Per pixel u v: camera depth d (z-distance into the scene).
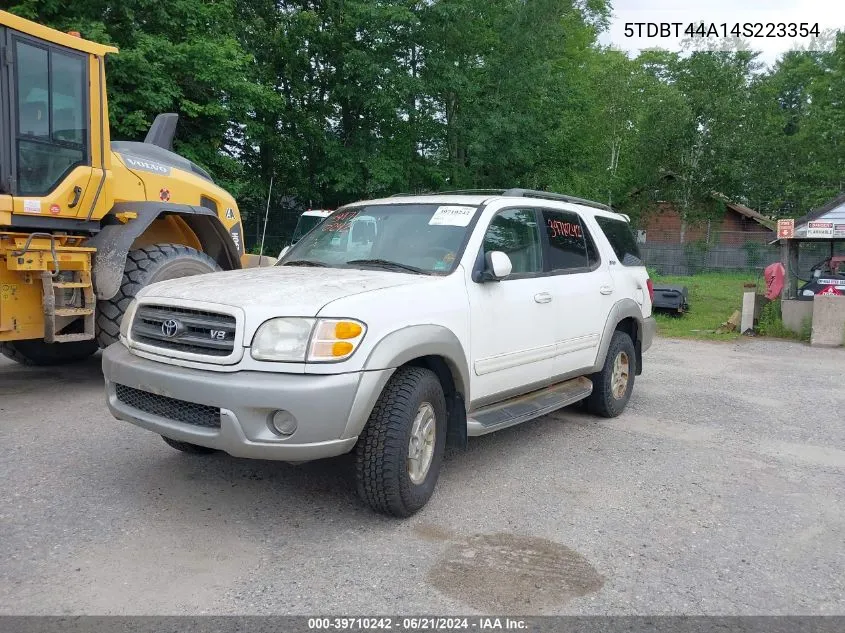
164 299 4.17
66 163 6.32
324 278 4.35
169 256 7.21
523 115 25.45
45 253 6.18
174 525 3.99
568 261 5.97
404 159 25.92
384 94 23.77
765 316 13.38
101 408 6.40
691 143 36.66
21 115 5.94
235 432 3.63
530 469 5.19
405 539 3.92
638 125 37.06
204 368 3.81
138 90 14.93
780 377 9.24
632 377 6.95
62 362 8.26
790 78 51.19
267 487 4.59
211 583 3.37
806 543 4.07
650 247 34.00
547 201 6.03
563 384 6.13
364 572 3.52
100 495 4.38
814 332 12.10
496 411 5.04
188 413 3.91
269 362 3.68
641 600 3.36
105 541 3.76
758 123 37.06
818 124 35.62
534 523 4.20
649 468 5.32
